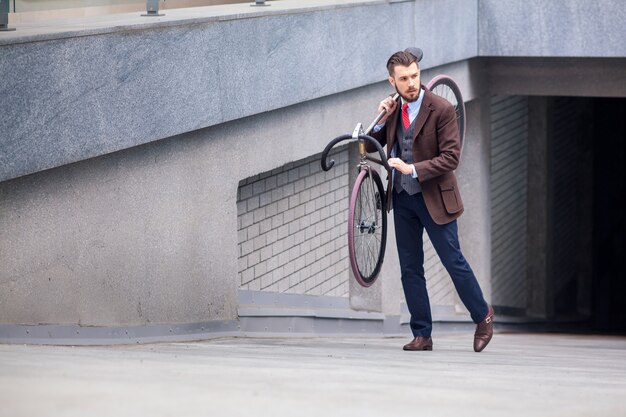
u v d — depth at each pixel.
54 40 6.61
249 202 9.92
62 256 7.04
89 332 7.25
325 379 4.27
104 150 7.18
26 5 6.91
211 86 8.42
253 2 9.63
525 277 19.03
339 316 11.46
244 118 9.16
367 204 7.78
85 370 4.20
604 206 23.00
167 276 8.28
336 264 11.90
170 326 8.29
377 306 12.44
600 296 23.00
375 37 11.20
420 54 7.48
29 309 6.74
